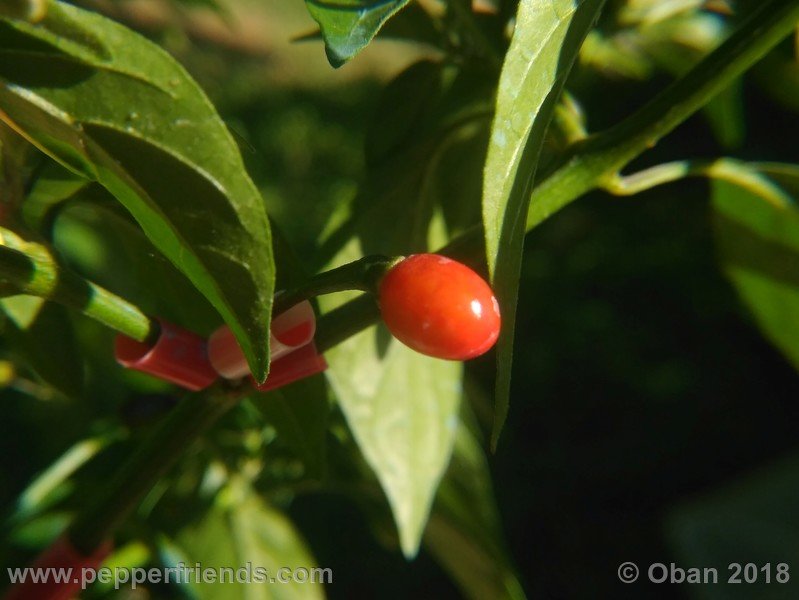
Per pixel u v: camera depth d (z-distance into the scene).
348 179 1.11
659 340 0.89
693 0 0.20
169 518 0.21
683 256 0.93
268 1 1.30
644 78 0.25
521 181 0.12
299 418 0.17
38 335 0.17
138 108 0.12
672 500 0.79
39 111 0.12
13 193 0.14
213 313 0.17
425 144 0.18
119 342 0.15
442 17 0.19
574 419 0.85
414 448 0.18
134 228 0.16
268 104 1.22
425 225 0.19
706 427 0.83
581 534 0.78
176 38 0.28
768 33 0.15
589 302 0.92
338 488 0.22
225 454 0.21
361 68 1.37
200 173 0.12
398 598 0.69
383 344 0.18
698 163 0.18
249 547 0.21
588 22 0.13
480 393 0.25
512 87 0.12
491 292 0.12
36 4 0.12
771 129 0.97
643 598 0.74
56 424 0.57
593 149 0.15
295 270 0.16
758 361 0.87
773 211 0.19
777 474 0.76
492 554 0.23
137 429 0.21
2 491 0.57
